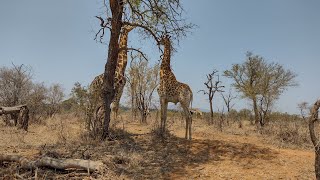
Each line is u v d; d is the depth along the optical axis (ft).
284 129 50.03
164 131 35.70
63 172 21.89
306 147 39.34
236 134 51.21
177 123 63.41
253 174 24.34
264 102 89.86
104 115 32.83
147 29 33.45
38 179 19.99
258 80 92.32
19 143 31.30
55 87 68.49
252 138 46.29
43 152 26.20
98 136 32.17
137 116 69.10
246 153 29.89
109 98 33.01
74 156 25.41
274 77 92.22
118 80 36.40
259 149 31.65
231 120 82.64
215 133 50.70
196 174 23.66
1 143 30.99
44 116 60.64
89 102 34.76
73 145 29.78
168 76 35.91
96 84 35.65
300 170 25.89
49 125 46.32
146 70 65.31
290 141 43.34
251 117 91.61
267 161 28.02
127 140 32.37
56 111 67.62
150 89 65.62
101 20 32.30
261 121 72.08
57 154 25.11
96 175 21.44
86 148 27.55
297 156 30.66
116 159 25.07
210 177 23.22
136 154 27.27
